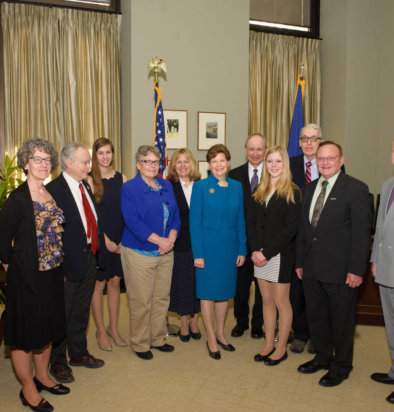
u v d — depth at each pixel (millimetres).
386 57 5523
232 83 5008
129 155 4793
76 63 4809
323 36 5918
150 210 2758
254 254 2713
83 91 4871
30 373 2215
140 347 2850
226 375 2617
